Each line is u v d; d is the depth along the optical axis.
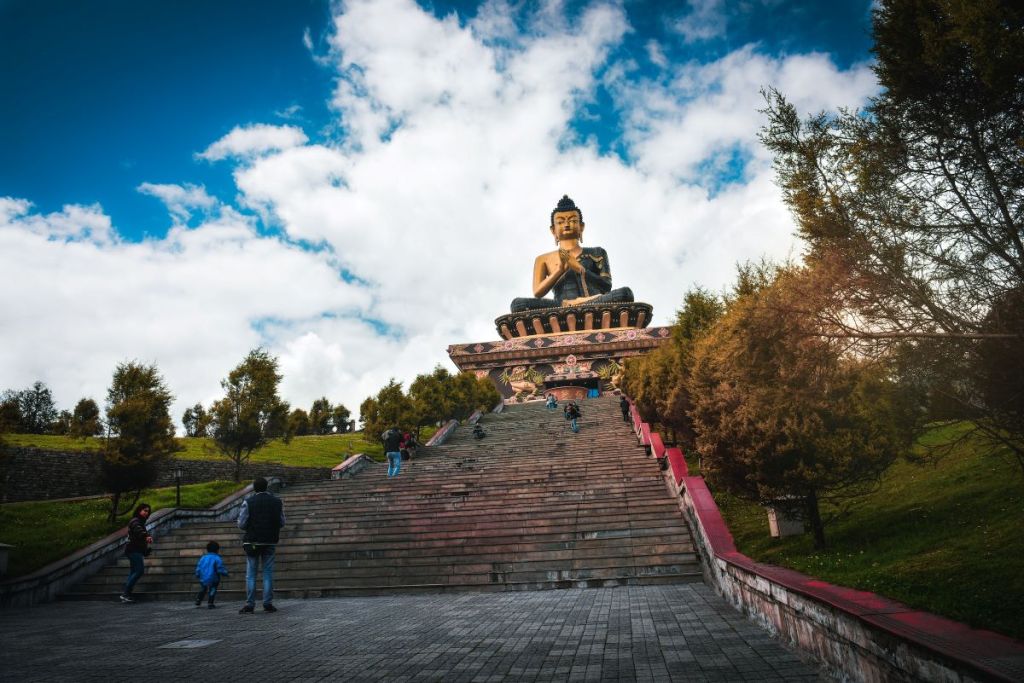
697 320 22.23
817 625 5.58
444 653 6.77
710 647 6.51
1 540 15.43
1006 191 5.01
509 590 12.39
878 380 6.65
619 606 9.50
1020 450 5.68
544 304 59.72
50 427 43.69
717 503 17.31
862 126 5.72
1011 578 5.99
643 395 25.09
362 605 10.98
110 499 20.31
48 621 10.14
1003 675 3.05
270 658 6.77
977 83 5.09
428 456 25.84
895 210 5.54
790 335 5.96
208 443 31.48
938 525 9.59
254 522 10.55
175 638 8.16
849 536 10.78
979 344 5.23
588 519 14.73
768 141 6.14
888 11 5.50
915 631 4.09
